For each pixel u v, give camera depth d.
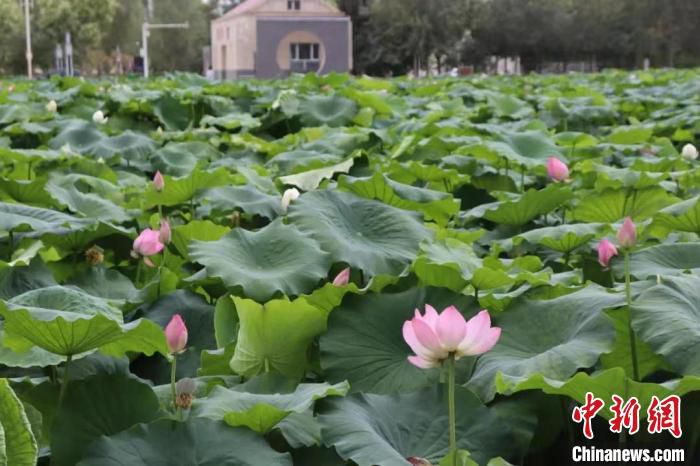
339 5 80.69
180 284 3.62
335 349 2.84
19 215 4.06
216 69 86.56
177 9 90.75
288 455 2.23
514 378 2.51
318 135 8.18
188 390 2.38
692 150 6.08
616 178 5.15
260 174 6.34
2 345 2.72
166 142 8.73
